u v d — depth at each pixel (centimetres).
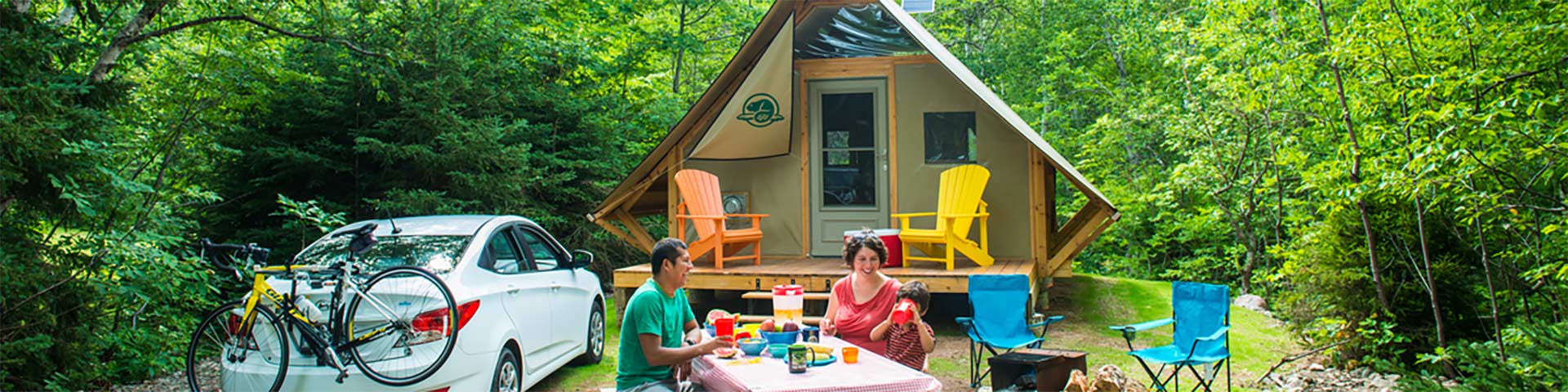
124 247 668
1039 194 962
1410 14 643
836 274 866
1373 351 688
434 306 500
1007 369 480
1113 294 1102
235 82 1054
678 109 1792
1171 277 1767
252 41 1043
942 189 929
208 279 808
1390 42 632
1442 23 629
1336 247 721
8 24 633
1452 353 598
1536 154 541
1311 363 739
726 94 1009
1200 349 573
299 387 485
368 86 1152
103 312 698
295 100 1159
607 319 977
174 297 765
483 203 1215
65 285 645
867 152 1046
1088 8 2164
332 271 497
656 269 435
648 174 1020
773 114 979
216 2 941
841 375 394
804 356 397
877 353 532
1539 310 664
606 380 671
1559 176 603
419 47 1138
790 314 487
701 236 906
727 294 1085
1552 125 544
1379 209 704
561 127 1423
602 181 1400
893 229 950
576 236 1384
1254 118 1291
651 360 417
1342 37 675
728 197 1070
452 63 1151
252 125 1174
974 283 657
